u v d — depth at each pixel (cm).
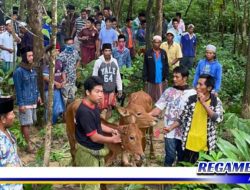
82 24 1587
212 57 906
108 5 2238
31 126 1007
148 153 881
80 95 1239
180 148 689
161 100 692
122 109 665
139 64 1407
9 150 501
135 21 1717
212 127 655
